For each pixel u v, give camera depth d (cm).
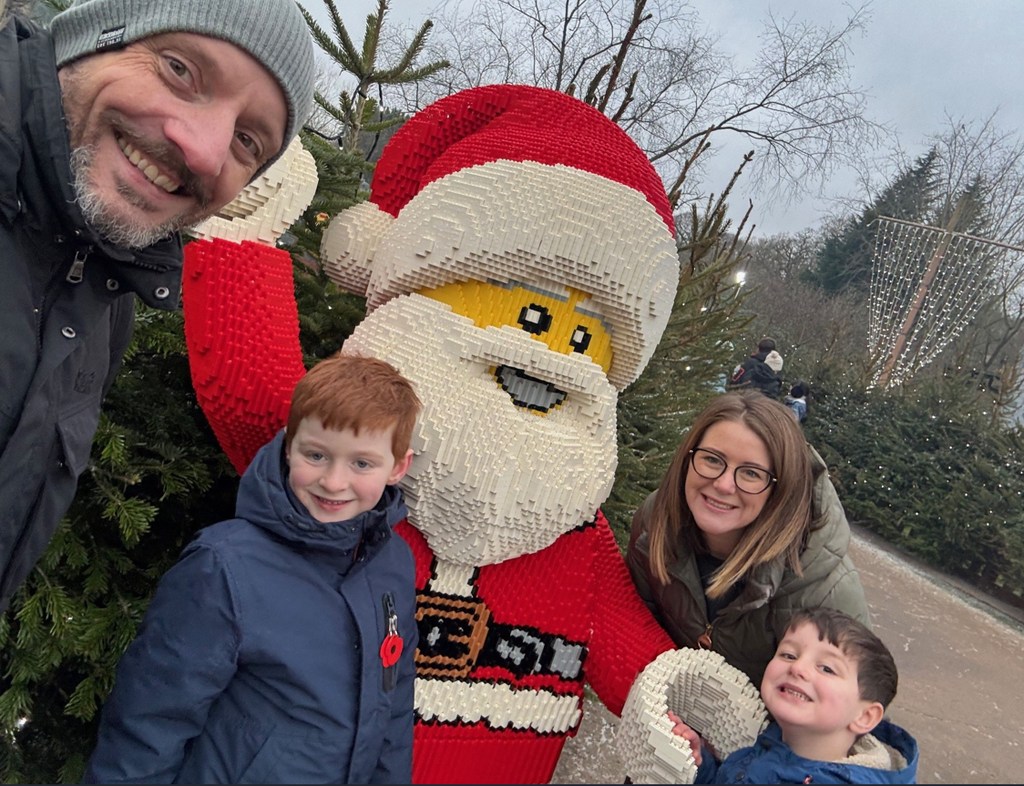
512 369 164
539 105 178
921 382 1046
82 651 157
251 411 152
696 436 166
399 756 131
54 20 110
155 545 195
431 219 161
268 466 120
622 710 168
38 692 181
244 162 122
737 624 167
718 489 157
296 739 113
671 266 170
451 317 158
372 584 127
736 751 147
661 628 179
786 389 1029
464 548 161
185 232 151
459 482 154
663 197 177
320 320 224
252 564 114
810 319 1841
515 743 173
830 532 163
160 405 191
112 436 158
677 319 374
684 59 941
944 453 755
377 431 120
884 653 133
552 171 158
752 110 1025
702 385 494
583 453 165
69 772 176
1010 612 604
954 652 464
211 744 113
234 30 107
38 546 119
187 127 107
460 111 185
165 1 105
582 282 161
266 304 155
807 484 156
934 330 1209
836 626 134
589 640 178
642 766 148
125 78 105
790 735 138
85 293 110
